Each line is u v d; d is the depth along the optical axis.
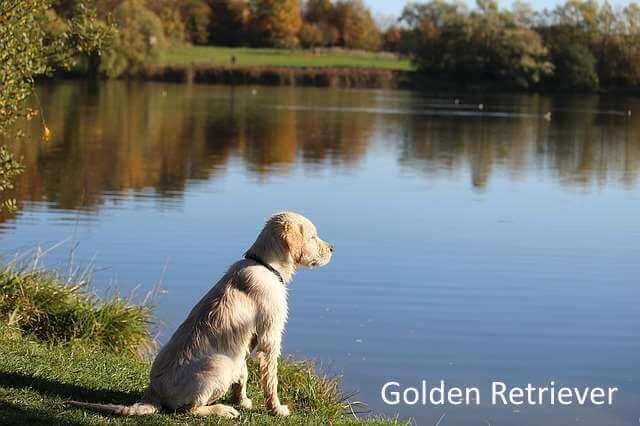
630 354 10.16
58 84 60.97
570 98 73.62
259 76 74.94
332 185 22.09
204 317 5.77
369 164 26.92
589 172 26.75
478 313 11.46
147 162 25.09
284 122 41.12
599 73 79.19
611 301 12.19
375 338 10.30
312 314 11.14
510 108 59.41
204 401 5.66
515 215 18.53
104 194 19.14
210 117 42.06
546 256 14.74
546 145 35.00
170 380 5.68
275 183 22.03
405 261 14.02
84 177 21.47
